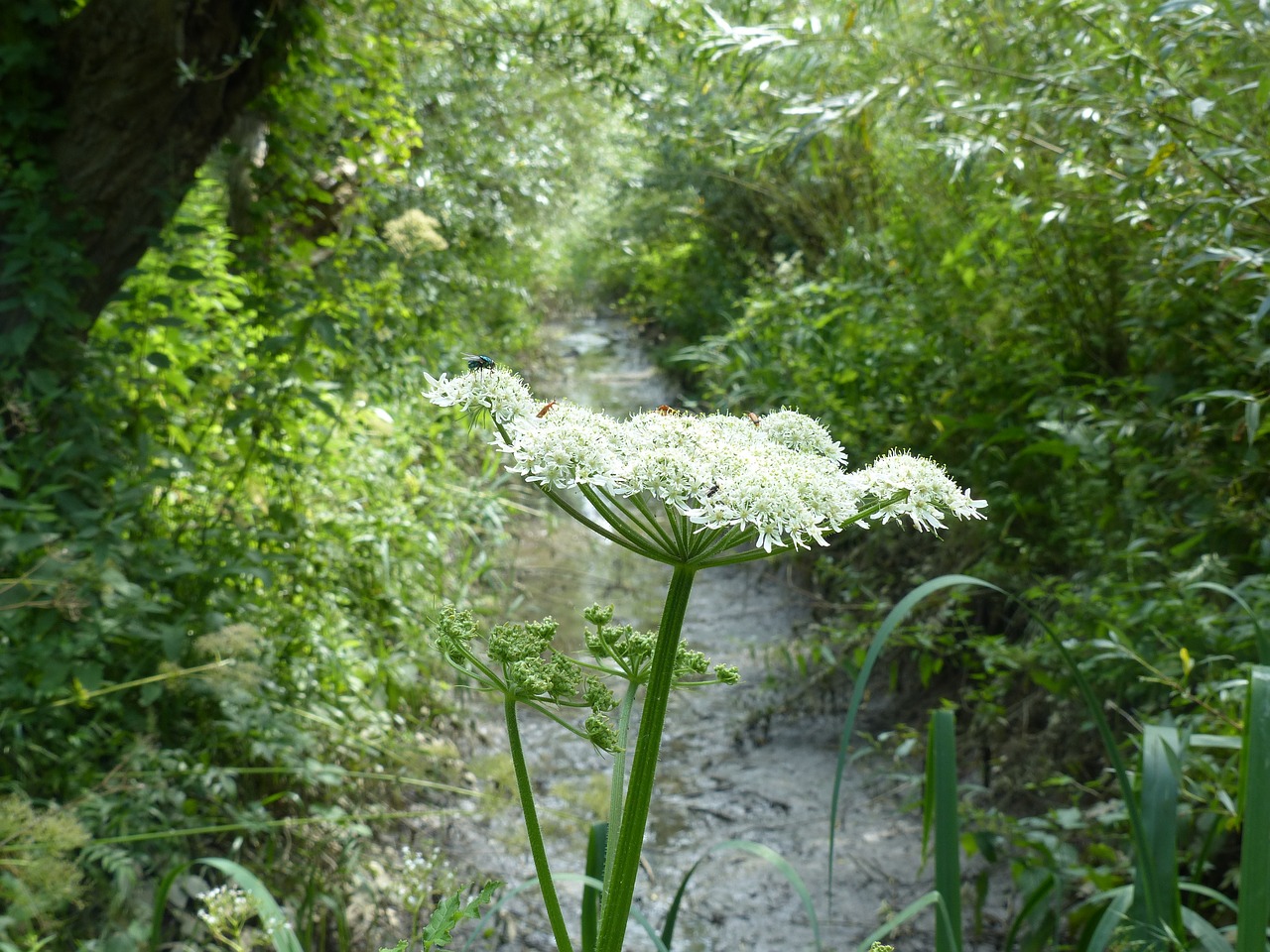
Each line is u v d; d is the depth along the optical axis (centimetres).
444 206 863
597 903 212
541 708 147
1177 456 385
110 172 410
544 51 562
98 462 384
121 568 365
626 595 693
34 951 251
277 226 534
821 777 486
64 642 317
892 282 694
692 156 928
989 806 430
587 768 489
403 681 494
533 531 811
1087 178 404
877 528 588
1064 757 414
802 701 554
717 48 421
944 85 412
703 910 392
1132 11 336
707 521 133
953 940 203
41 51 387
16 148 395
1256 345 337
